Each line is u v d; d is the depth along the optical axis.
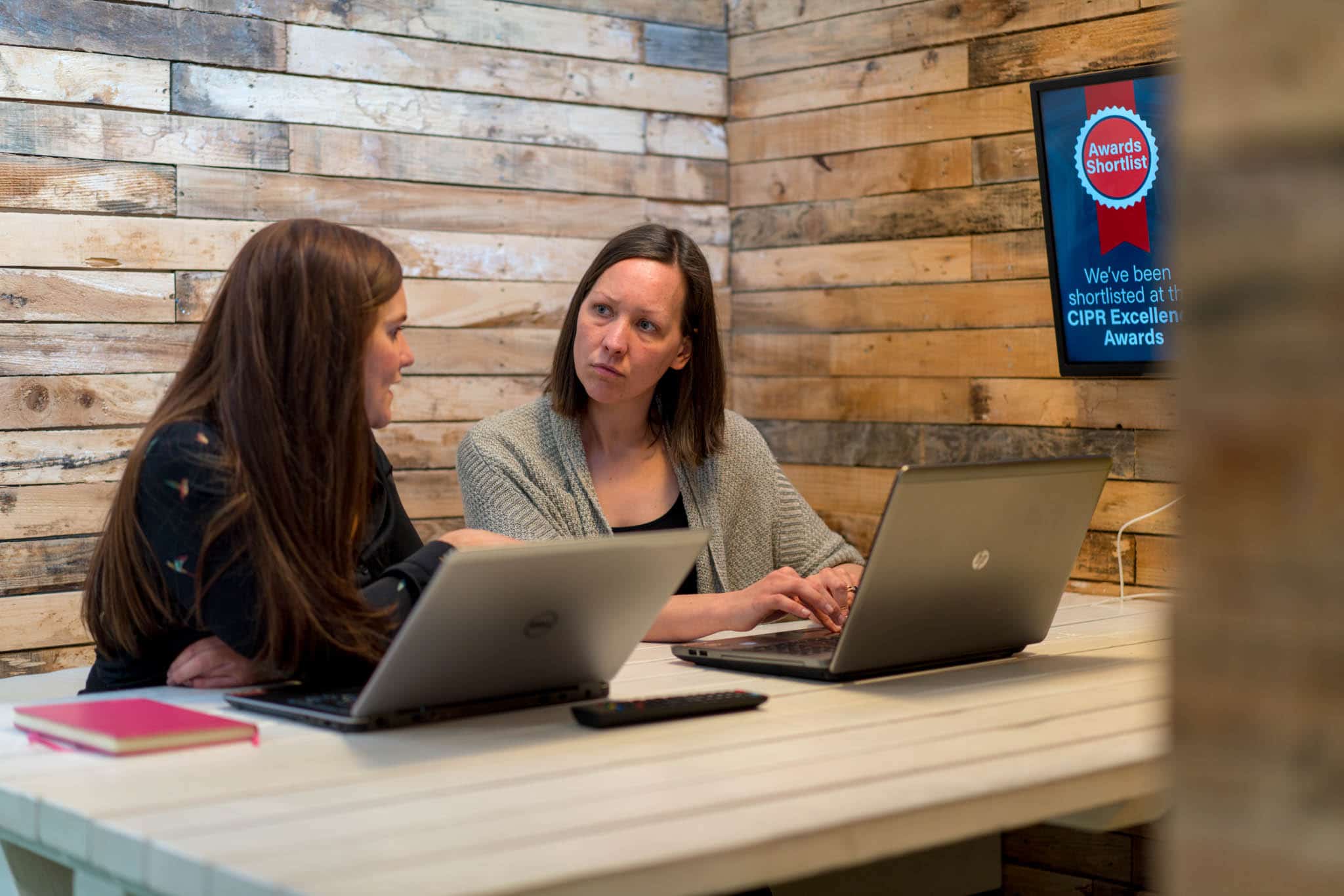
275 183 2.97
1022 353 3.03
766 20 3.51
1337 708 0.50
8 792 1.13
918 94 3.20
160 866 0.97
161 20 2.82
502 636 1.33
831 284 3.39
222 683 1.60
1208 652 0.52
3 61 2.65
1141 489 2.84
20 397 2.69
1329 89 0.47
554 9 3.32
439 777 1.16
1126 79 2.72
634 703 1.41
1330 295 0.48
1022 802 1.16
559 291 3.36
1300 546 0.49
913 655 1.65
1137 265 2.76
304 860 0.93
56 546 2.74
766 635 1.97
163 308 2.85
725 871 0.97
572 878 0.90
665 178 3.52
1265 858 0.52
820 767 1.20
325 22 3.01
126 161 2.79
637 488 2.34
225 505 1.45
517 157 3.28
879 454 3.30
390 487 1.86
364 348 1.53
